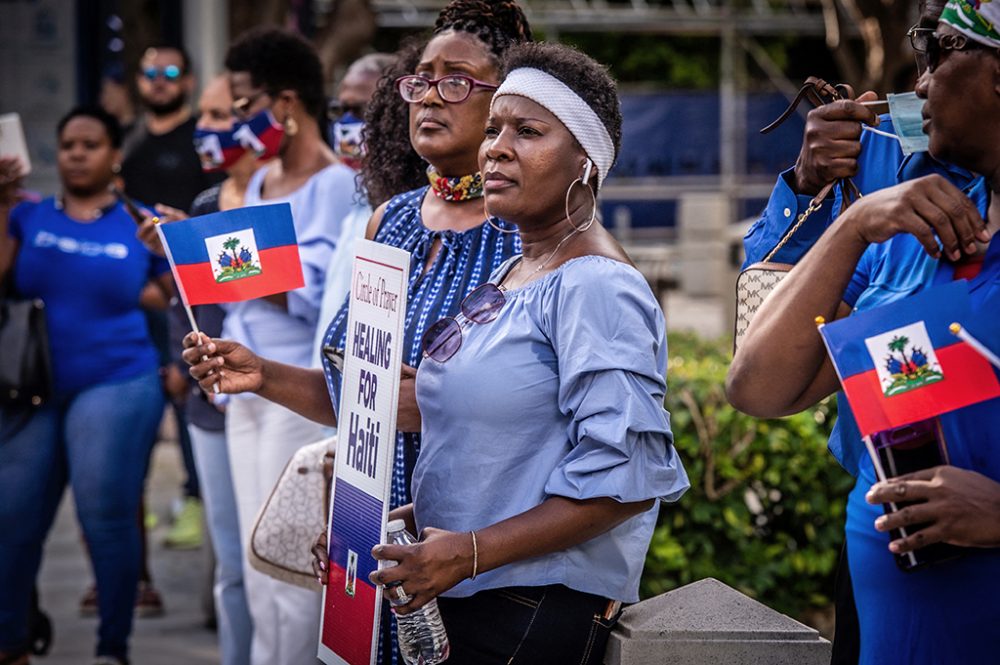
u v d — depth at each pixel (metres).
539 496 4.10
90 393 7.92
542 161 4.16
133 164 11.30
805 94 4.10
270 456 6.64
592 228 4.28
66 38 17.61
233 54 6.99
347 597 4.40
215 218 4.90
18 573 7.82
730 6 26.16
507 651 4.14
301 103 7.00
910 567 3.36
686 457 8.10
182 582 10.50
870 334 3.28
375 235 5.24
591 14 25.38
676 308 22.69
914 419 3.24
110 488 7.86
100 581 7.91
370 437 4.23
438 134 4.91
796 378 3.55
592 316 4.01
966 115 3.38
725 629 4.30
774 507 8.34
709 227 23.02
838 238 3.47
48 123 17.70
